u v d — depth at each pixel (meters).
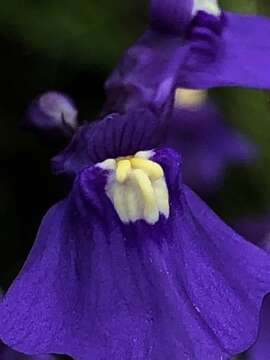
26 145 0.10
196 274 0.06
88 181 0.06
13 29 0.10
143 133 0.07
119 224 0.06
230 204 0.09
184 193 0.07
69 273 0.06
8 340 0.06
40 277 0.06
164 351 0.06
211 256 0.06
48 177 0.10
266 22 0.07
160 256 0.06
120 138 0.07
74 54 0.10
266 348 0.08
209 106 0.09
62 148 0.07
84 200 0.06
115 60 0.10
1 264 0.09
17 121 0.10
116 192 0.06
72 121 0.07
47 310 0.06
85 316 0.06
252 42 0.07
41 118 0.07
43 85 0.10
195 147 0.09
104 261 0.06
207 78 0.07
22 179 0.10
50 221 0.06
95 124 0.07
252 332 0.06
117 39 0.10
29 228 0.09
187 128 0.09
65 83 0.10
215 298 0.06
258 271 0.06
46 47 0.10
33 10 0.10
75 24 0.10
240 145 0.09
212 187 0.09
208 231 0.06
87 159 0.07
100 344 0.06
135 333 0.06
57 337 0.06
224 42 0.07
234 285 0.06
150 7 0.07
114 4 0.10
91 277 0.06
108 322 0.06
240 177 0.09
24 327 0.06
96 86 0.10
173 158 0.07
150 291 0.06
